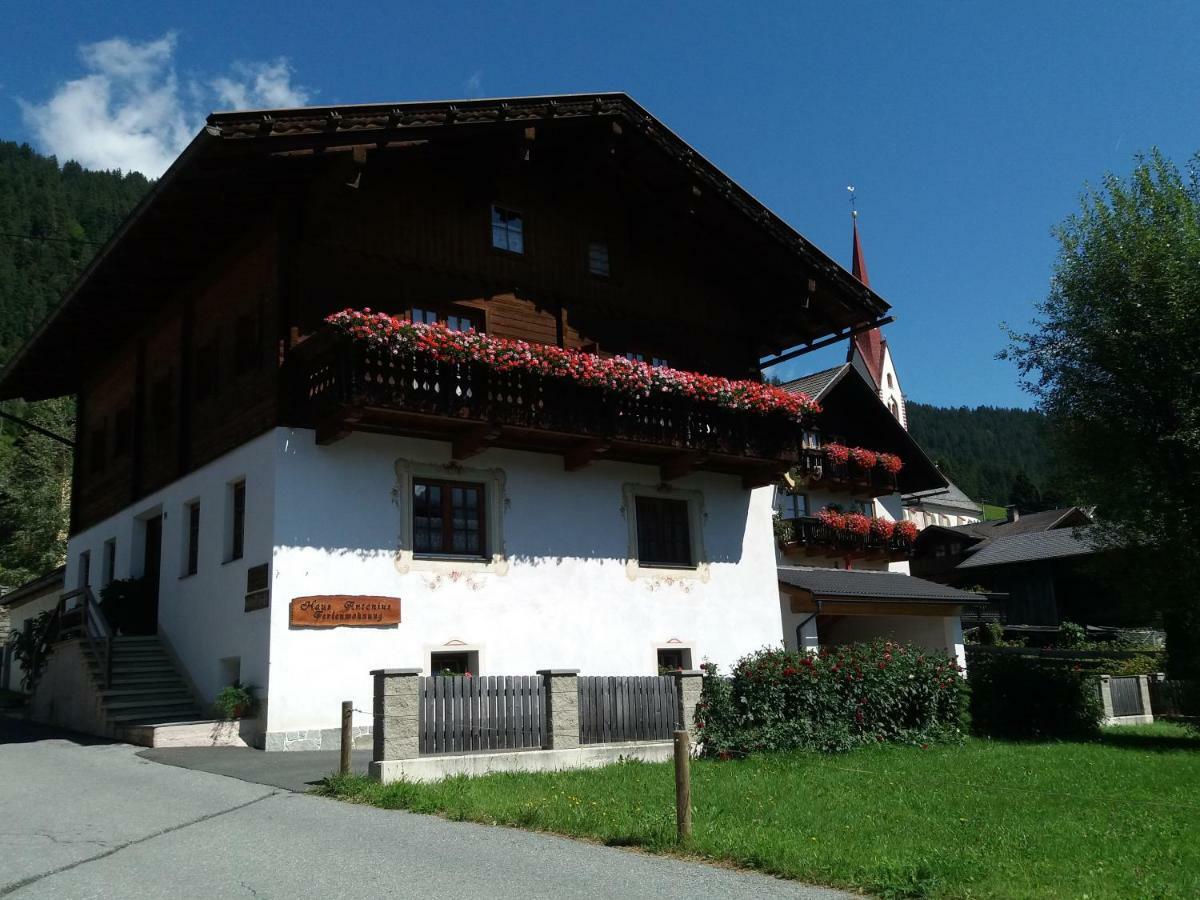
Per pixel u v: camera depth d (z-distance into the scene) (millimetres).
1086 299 19953
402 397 14969
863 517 29391
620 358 17656
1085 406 20109
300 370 15500
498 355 15852
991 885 6734
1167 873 7316
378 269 16562
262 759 13000
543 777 11125
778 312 21781
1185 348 18781
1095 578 21844
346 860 7312
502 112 16500
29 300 80688
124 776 11633
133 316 20719
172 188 14875
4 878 6875
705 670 14570
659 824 8297
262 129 13867
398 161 16750
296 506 15102
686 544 19766
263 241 16359
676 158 18906
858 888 6660
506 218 18406
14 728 17641
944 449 175125
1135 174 20266
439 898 6328
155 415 19875
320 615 14977
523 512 17438
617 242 19938
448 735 11375
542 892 6469
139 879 6820
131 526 20266
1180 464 19109
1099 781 12672
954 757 14641
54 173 105812
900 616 26203
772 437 19953
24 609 29469
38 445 48219
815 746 14453
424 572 16109
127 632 18391
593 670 17703
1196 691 21125
